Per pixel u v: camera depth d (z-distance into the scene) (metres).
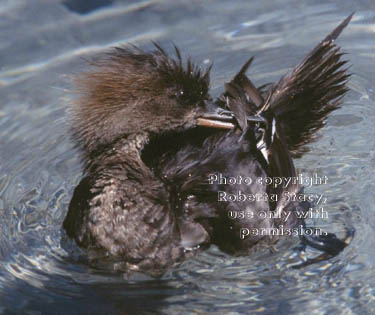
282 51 14.22
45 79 13.93
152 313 9.38
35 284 9.98
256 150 10.63
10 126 13.07
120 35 14.75
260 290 9.63
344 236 10.38
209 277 9.94
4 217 11.24
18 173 12.12
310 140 11.66
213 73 13.80
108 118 10.98
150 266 10.12
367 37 14.34
